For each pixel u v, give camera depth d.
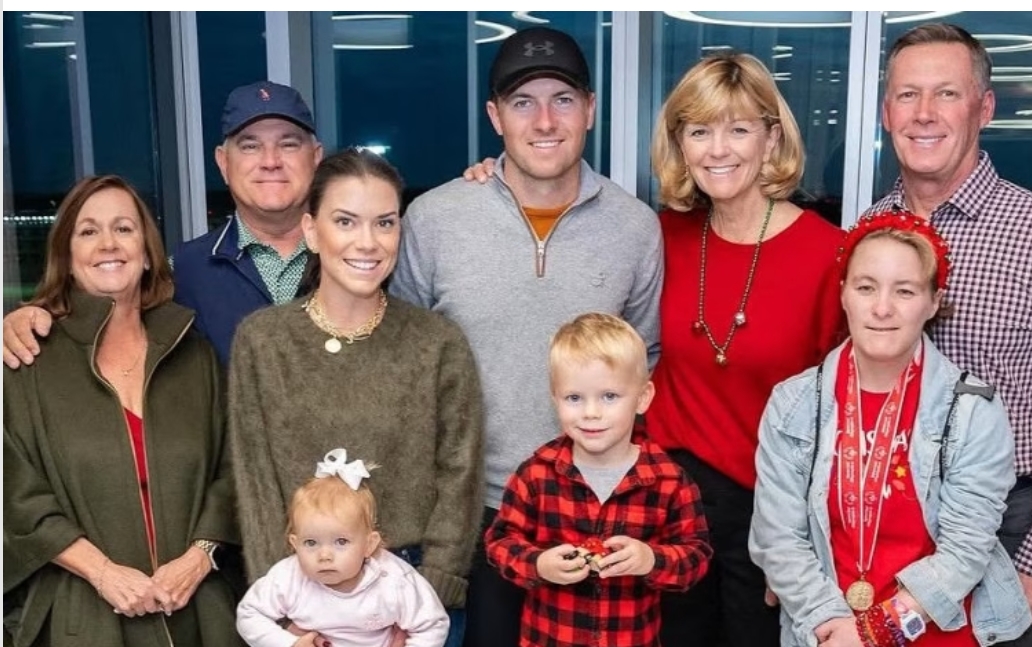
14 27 3.12
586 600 1.81
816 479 1.82
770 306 2.01
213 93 3.30
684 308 2.11
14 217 3.16
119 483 1.91
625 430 1.81
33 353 1.92
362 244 1.80
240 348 1.88
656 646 1.88
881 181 3.10
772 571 1.83
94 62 3.24
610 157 3.19
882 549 1.78
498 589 2.03
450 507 1.88
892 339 1.73
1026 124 3.03
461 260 2.04
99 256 1.94
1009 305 1.92
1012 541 1.93
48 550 1.85
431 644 1.79
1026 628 1.82
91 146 3.28
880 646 1.70
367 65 3.30
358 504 1.75
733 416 2.06
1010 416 1.94
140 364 2.02
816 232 2.03
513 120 2.01
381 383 1.86
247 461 1.85
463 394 1.93
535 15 3.19
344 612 1.78
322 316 1.88
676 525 1.83
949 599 1.68
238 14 3.24
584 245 2.06
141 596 1.84
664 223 2.24
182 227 3.35
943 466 1.74
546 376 2.02
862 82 3.03
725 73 1.99
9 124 3.13
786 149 2.04
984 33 3.00
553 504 1.84
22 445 1.90
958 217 2.02
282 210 2.26
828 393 1.84
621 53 3.11
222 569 2.03
